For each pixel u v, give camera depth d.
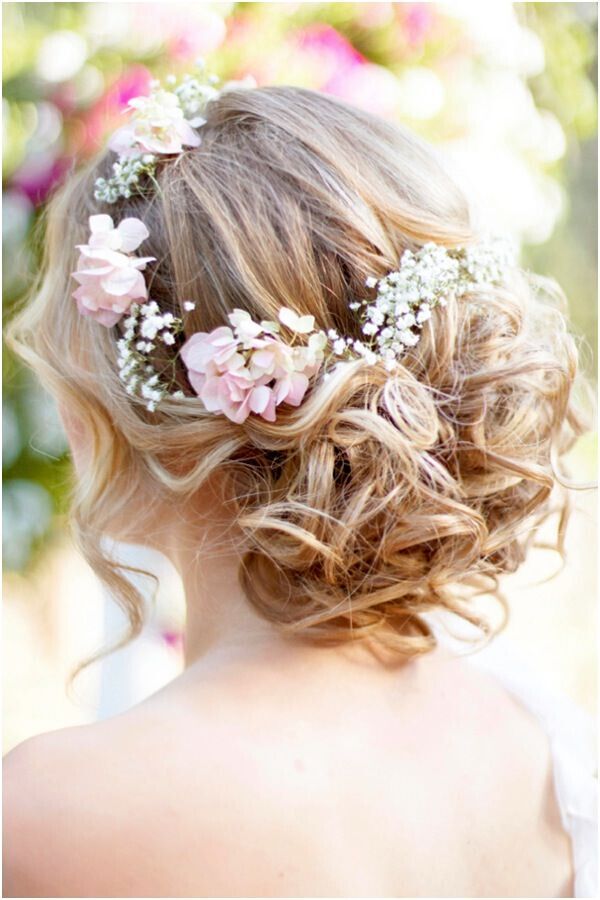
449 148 1.62
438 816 0.74
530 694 0.94
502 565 0.92
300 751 0.71
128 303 0.79
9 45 1.45
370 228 0.79
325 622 0.77
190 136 0.86
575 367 0.95
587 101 2.00
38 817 0.66
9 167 1.45
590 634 2.36
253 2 1.53
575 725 0.96
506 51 1.71
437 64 1.62
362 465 0.75
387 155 0.86
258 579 0.77
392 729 0.76
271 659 0.75
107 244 0.80
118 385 0.81
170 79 0.96
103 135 1.44
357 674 0.77
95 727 0.70
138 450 0.82
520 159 1.76
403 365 0.79
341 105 0.91
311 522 0.72
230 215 0.79
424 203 0.84
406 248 0.81
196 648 0.82
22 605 1.98
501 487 0.83
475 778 0.79
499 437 0.83
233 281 0.77
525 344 0.87
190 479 0.77
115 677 1.37
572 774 0.90
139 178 0.86
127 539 0.86
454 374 0.81
